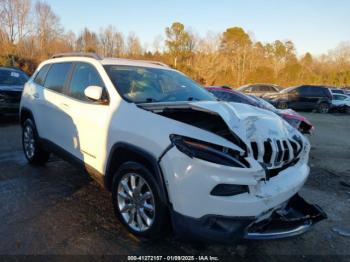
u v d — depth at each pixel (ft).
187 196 8.13
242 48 165.89
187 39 158.51
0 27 118.11
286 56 187.93
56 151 13.99
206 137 8.47
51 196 12.93
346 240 10.91
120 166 10.27
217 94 29.25
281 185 9.00
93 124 11.26
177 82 13.70
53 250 9.25
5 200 12.35
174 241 10.02
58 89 14.20
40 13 128.98
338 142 30.40
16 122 29.60
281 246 10.28
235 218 7.98
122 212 10.32
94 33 162.30
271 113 11.32
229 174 7.90
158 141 8.76
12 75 30.83
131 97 11.12
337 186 16.57
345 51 190.60
